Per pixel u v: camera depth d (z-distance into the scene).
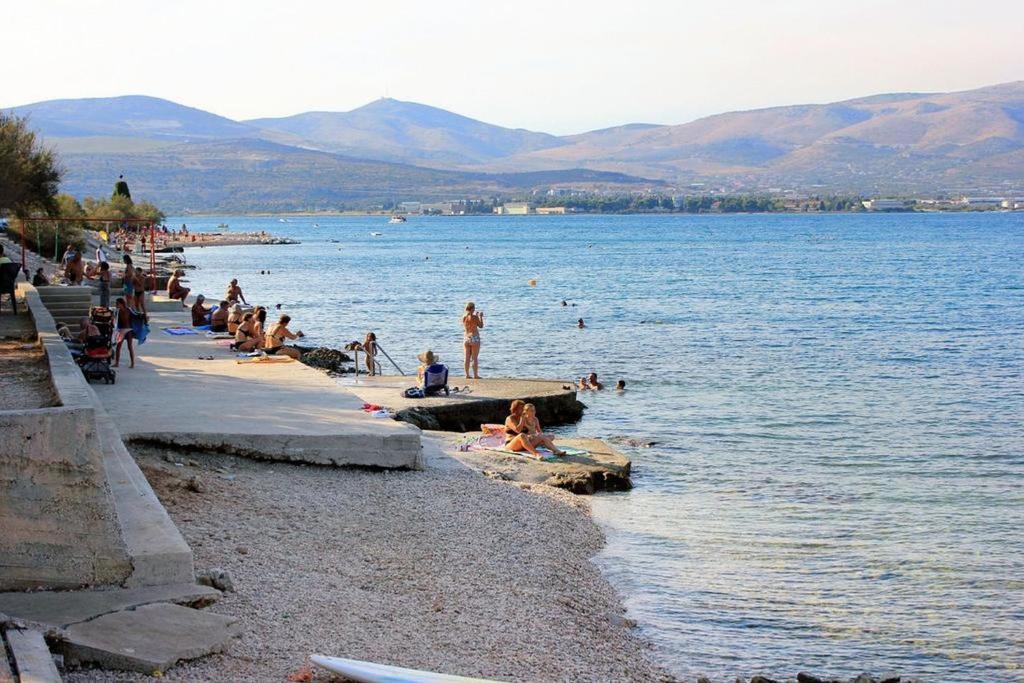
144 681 8.88
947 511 20.02
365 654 10.55
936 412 30.69
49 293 34.75
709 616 14.48
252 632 10.41
